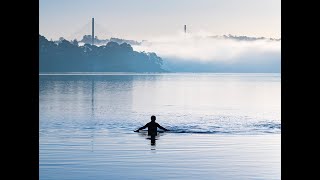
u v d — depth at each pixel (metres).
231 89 82.00
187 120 31.23
